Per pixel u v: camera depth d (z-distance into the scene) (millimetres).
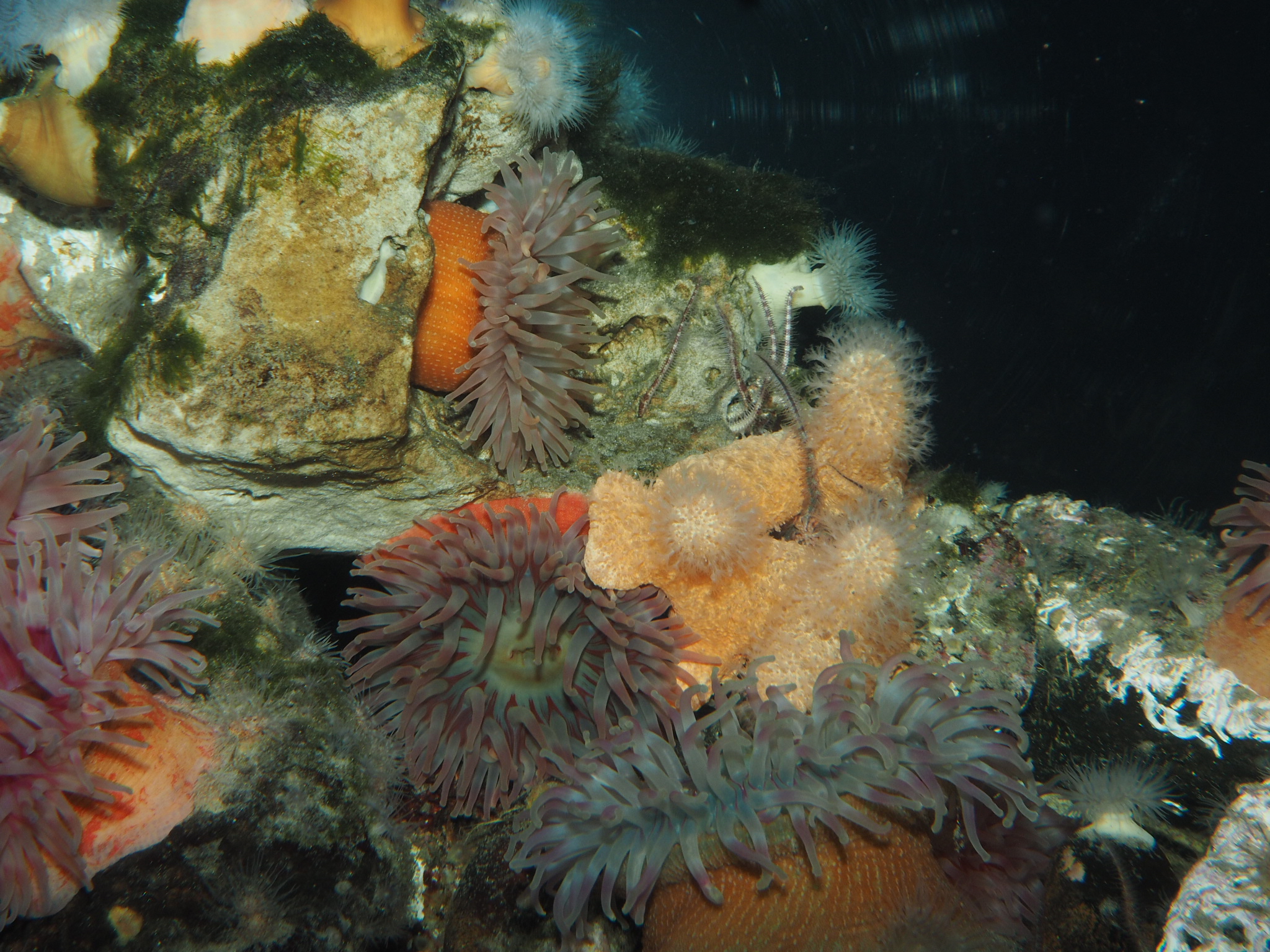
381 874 374
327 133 371
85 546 356
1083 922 350
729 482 389
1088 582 421
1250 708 377
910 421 402
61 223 403
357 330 372
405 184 379
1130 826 372
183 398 359
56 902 323
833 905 344
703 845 355
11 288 401
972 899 359
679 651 403
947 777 355
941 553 431
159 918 328
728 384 457
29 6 371
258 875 343
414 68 383
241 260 365
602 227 430
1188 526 444
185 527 392
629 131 517
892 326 432
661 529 379
